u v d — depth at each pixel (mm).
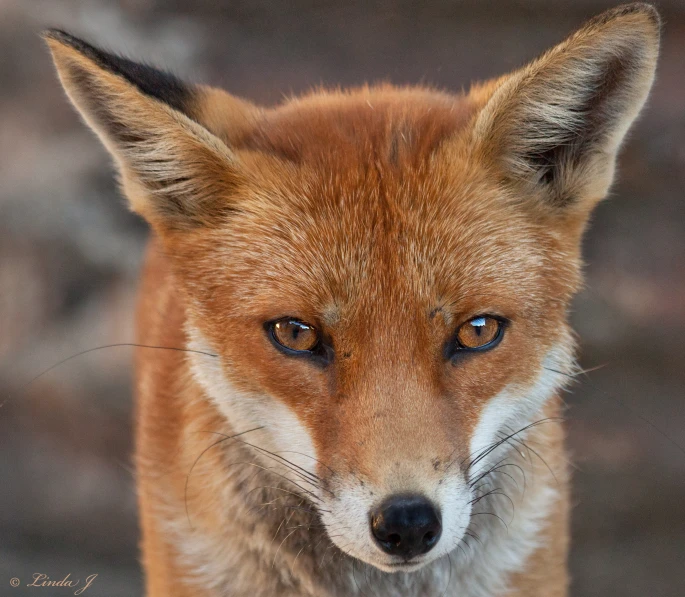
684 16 14953
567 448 10781
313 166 5961
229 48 15758
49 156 13586
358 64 15430
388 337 5480
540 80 5777
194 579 6434
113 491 10836
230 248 5992
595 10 15766
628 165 13305
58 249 12609
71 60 5836
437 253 5613
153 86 6156
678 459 10633
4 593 9773
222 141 5941
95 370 11562
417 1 16859
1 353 11961
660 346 11547
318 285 5594
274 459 5988
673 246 12688
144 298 8789
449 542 5301
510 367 5750
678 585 9641
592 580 9789
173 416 6867
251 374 5801
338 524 5344
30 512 10633
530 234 5984
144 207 6234
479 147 5965
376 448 5230
